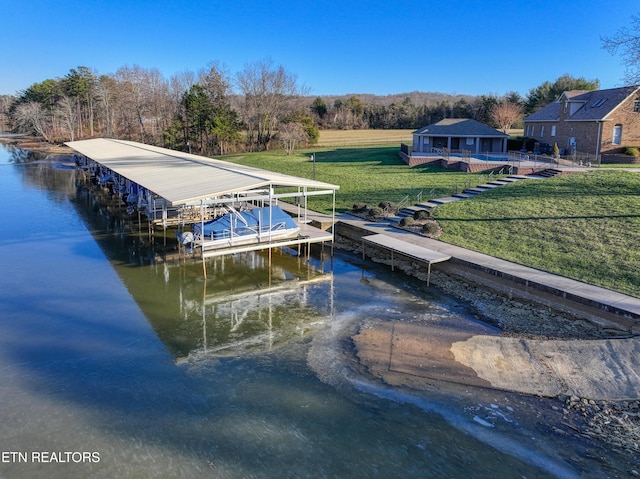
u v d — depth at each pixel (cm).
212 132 6606
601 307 1413
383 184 3278
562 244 1931
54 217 3025
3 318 1549
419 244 2084
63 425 1021
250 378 1205
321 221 2523
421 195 2877
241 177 2152
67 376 1212
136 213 3114
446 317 1545
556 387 1136
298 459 922
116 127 8800
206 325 1517
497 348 1319
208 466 903
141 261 2169
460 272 1862
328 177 3734
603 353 1247
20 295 1748
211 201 2019
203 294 1783
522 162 3366
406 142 6275
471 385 1155
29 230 2702
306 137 6253
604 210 2192
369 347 1351
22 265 2088
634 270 1628
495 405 1080
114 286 1856
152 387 1165
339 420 1036
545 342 1327
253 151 6881
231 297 1755
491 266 1762
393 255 2152
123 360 1298
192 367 1262
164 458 923
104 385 1173
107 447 954
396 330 1455
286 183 1998
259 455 932
